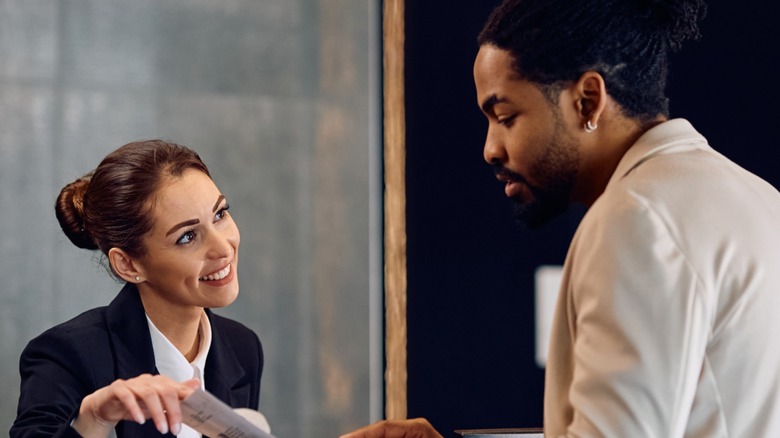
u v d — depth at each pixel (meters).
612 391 1.31
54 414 2.05
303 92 3.96
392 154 4.03
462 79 4.17
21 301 3.58
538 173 1.58
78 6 3.70
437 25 4.15
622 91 1.54
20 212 3.60
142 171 2.15
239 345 2.56
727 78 4.26
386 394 3.97
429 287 4.08
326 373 3.93
